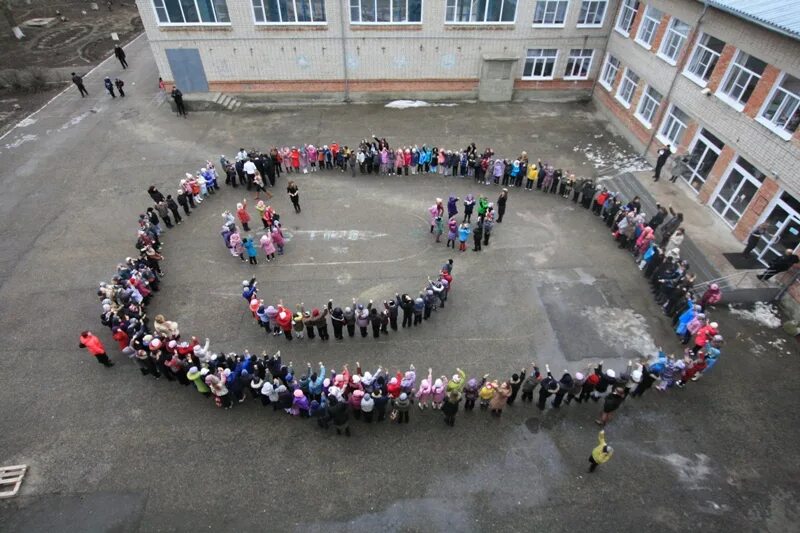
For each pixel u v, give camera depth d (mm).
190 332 14469
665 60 21312
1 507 10609
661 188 20141
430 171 22297
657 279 15633
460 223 18984
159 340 12516
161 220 18844
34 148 23531
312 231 18562
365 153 21453
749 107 16625
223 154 23391
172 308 15250
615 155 23609
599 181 21625
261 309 13781
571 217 19453
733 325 14805
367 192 20859
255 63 26797
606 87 27109
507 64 27312
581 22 26250
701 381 13219
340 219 19203
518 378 11750
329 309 13734
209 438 11875
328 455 11539
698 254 16609
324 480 11047
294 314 14102
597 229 18828
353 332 14227
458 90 28562
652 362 13672
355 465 11336
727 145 17719
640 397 12828
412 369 11820
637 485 10992
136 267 15242
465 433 12016
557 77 28266
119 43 36031
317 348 14070
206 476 11117
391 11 25344
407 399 11562
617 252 17672
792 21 14938
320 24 25500
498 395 11727
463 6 25344
